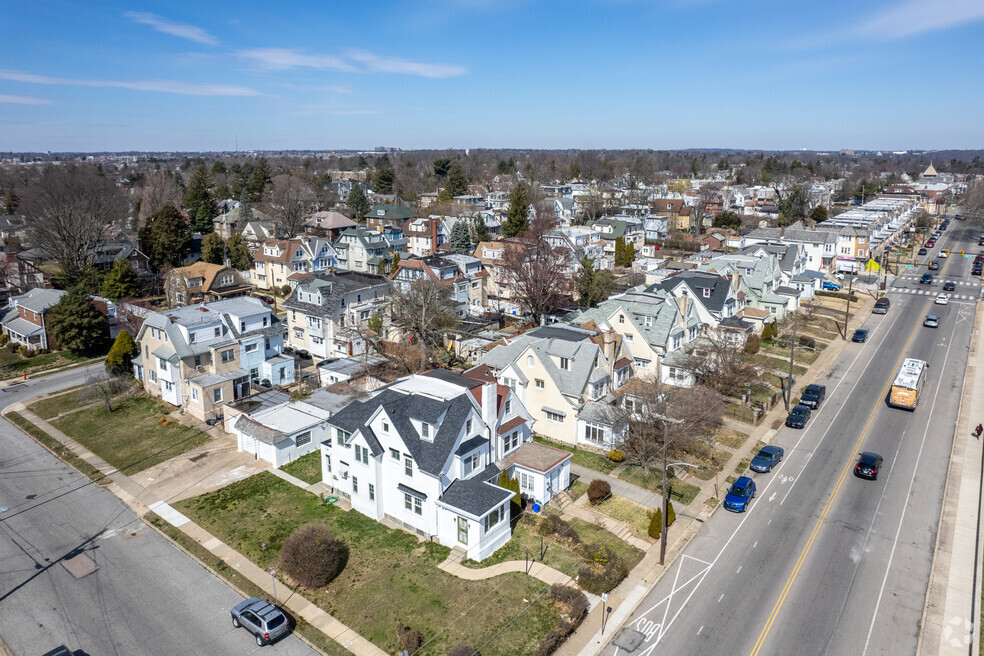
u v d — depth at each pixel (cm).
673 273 9344
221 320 6338
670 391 5616
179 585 3722
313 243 11594
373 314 7956
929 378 7081
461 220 14825
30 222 10694
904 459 5209
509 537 4125
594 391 5497
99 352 7969
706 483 4850
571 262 10681
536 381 5566
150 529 4278
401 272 9544
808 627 3350
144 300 10062
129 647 3234
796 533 4200
